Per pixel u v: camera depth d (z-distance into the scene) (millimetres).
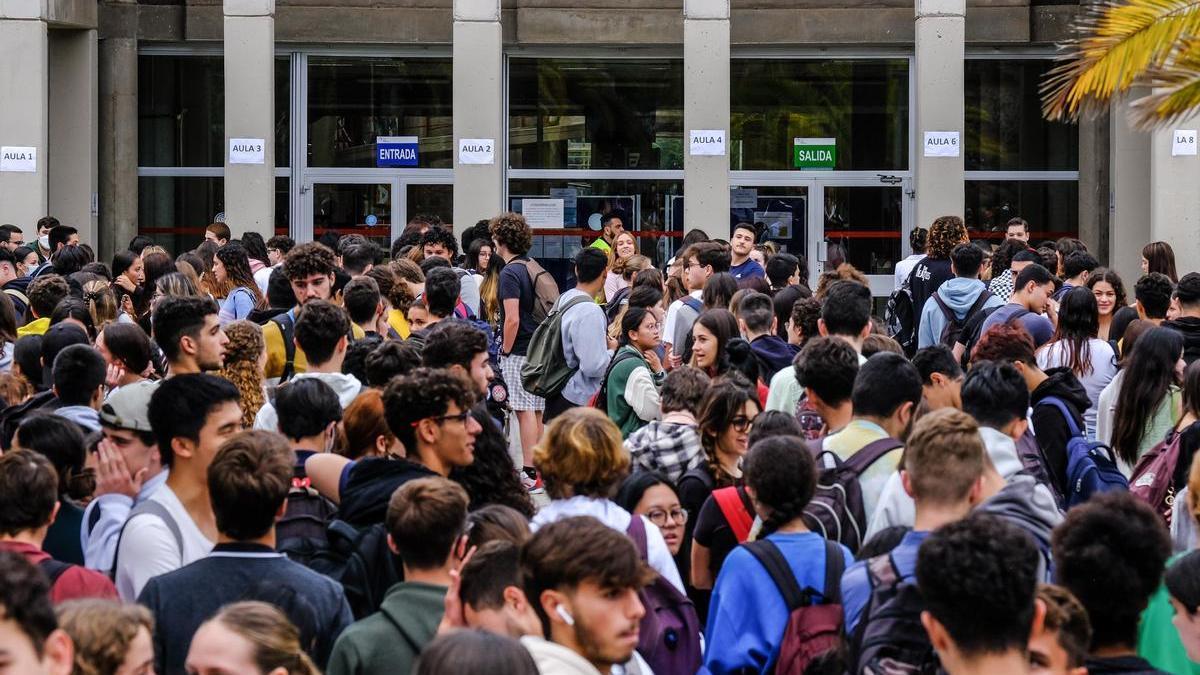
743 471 6664
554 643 5051
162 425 6719
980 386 7387
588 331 13531
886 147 25000
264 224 23109
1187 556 5480
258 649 4605
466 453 7219
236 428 6781
